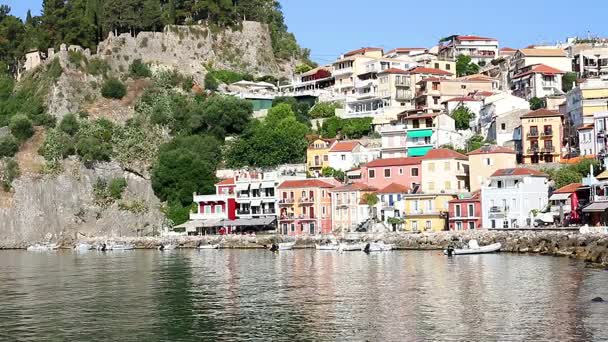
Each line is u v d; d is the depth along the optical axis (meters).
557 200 171.38
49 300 101.94
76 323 85.38
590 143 191.62
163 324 83.94
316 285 109.69
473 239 158.75
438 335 75.06
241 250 190.12
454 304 90.00
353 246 170.75
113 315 89.69
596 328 75.38
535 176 177.75
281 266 139.38
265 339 76.06
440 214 185.88
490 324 78.69
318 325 81.25
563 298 90.75
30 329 82.62
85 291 110.25
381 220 194.25
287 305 93.44
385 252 164.25
